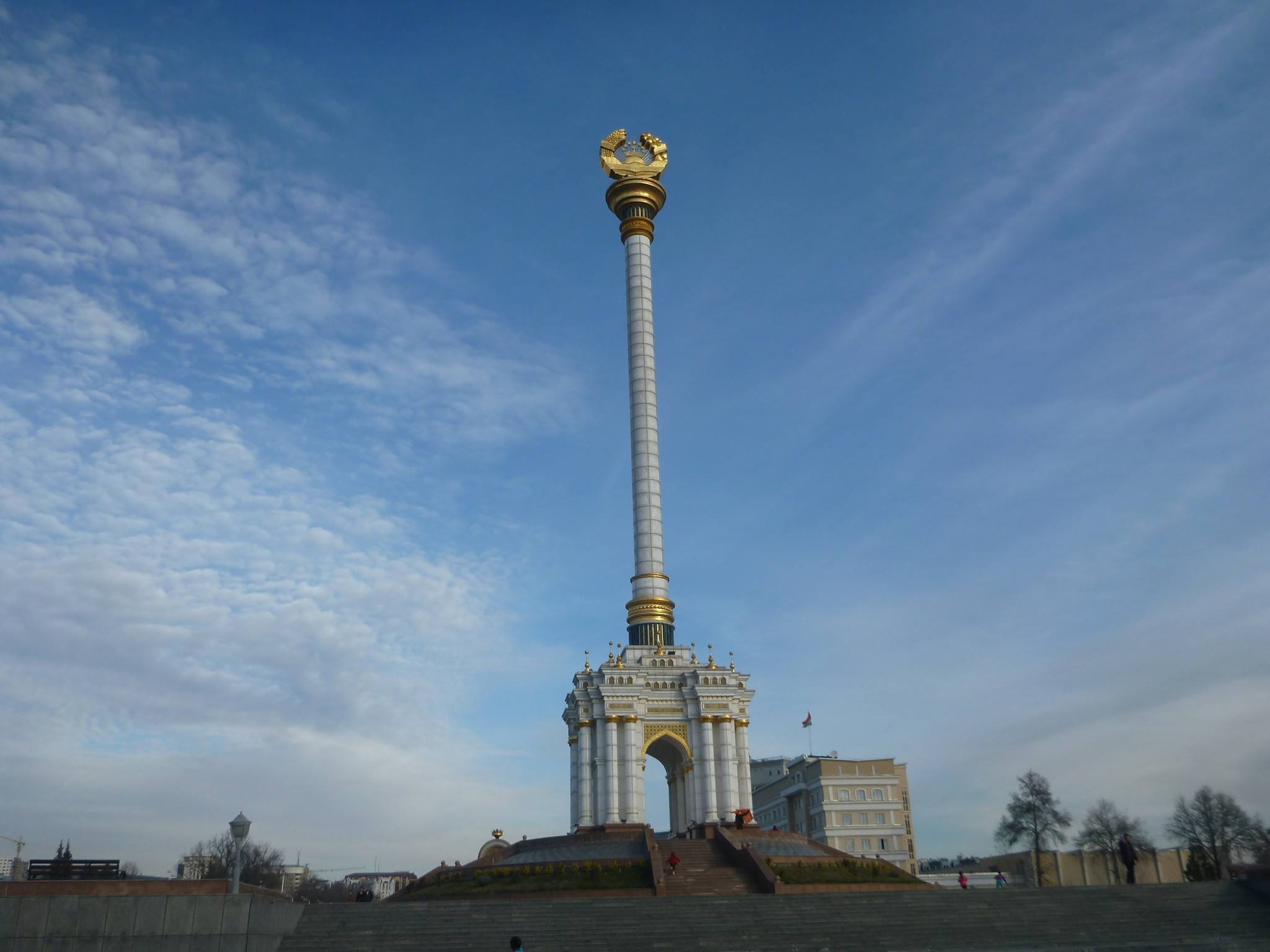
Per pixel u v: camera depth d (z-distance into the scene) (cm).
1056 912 5106
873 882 6366
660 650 9012
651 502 9531
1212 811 11738
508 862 7094
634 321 10112
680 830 8825
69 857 4316
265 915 4297
